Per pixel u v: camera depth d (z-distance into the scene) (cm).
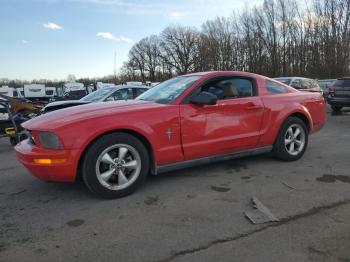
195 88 479
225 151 502
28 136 461
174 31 8525
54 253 302
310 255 288
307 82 1564
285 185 457
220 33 6938
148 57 9200
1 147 874
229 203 401
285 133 562
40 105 1155
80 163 412
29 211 395
